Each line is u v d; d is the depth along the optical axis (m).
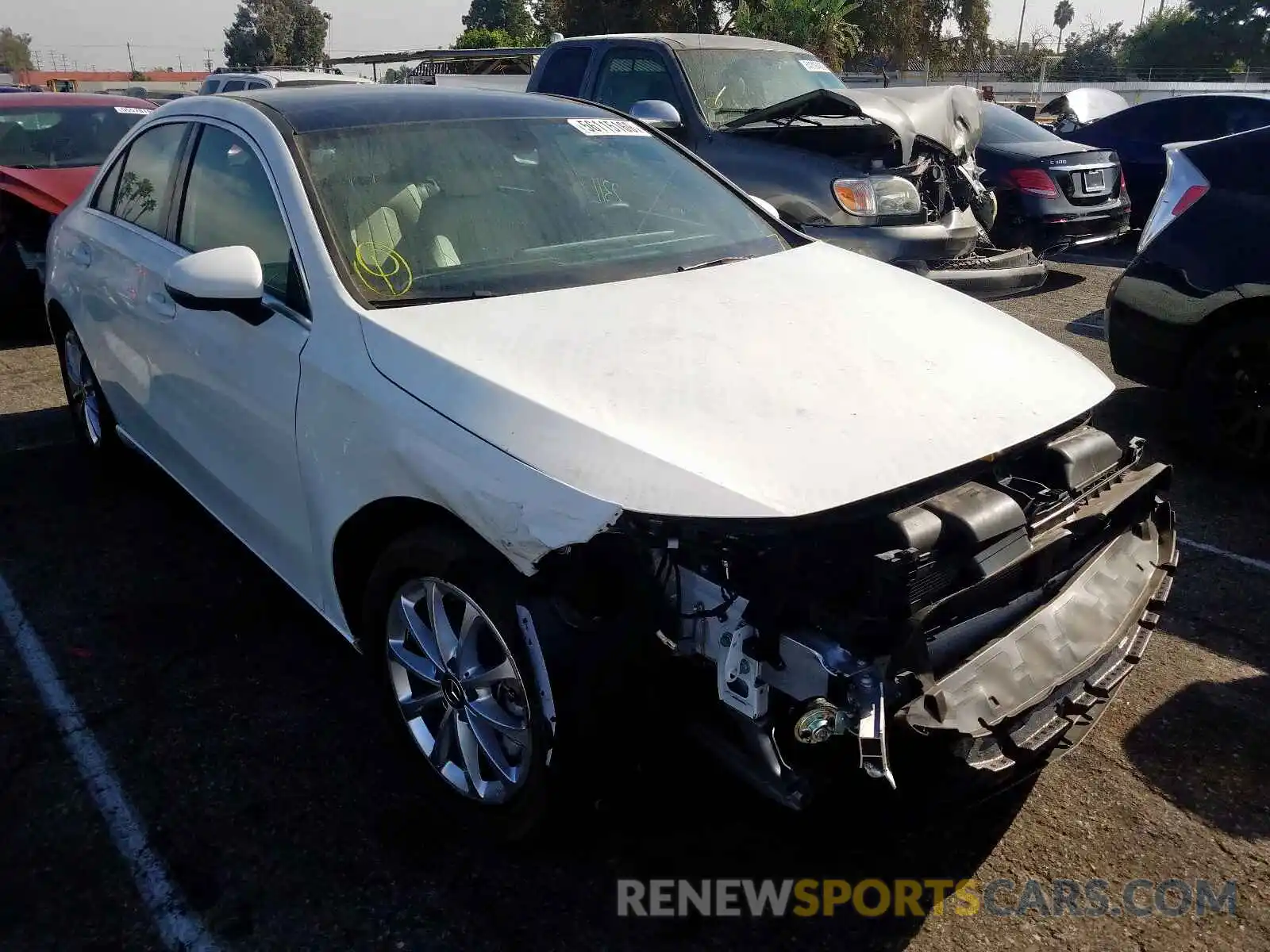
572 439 2.19
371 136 3.21
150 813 2.65
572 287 2.88
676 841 2.59
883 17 38.28
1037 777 2.81
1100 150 8.95
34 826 2.60
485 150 3.32
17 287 6.89
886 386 2.46
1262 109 10.30
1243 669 3.30
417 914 2.36
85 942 2.27
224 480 3.34
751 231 3.54
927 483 2.22
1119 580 2.58
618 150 3.63
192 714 3.05
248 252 2.84
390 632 2.67
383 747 2.92
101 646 3.40
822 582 2.04
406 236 2.94
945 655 2.18
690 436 2.20
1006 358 2.74
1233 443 4.81
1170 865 2.52
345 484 2.62
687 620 2.13
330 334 2.69
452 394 2.37
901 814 2.09
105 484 4.71
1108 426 5.43
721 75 7.42
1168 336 4.90
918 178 6.34
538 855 2.54
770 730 2.08
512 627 2.25
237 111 3.39
